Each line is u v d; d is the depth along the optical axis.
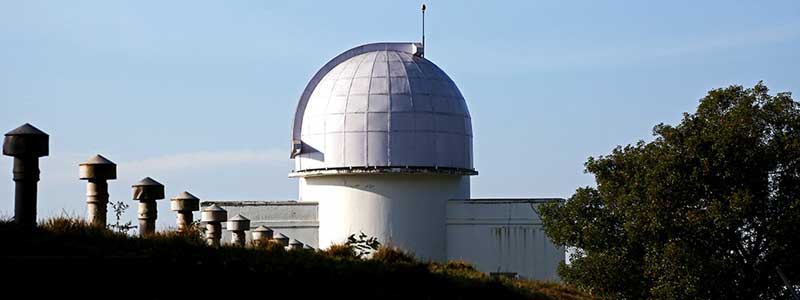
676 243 36.97
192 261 24.45
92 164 29.20
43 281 21.27
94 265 22.31
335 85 53.66
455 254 52.31
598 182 40.88
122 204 35.84
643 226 37.78
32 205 26.06
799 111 38.88
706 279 36.44
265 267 25.53
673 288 36.50
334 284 26.09
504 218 52.09
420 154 52.28
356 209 52.28
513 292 32.50
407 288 28.02
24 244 23.27
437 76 54.41
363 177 52.34
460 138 53.62
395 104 52.53
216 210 40.38
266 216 52.59
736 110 38.31
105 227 26.27
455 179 53.66
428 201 52.38
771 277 37.75
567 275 39.84
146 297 22.00
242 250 27.30
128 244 25.27
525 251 51.88
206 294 23.08
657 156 38.50
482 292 30.55
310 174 53.00
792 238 36.88
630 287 38.81
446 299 28.36
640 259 39.03
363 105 52.62
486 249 52.12
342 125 52.59
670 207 37.66
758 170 37.53
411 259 34.53
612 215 39.75
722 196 37.56
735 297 36.94
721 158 37.41
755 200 36.94
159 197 32.28
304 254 29.12
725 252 37.72
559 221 41.41
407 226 52.09
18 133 26.03
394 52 55.41
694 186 37.69
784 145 37.88
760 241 37.66
